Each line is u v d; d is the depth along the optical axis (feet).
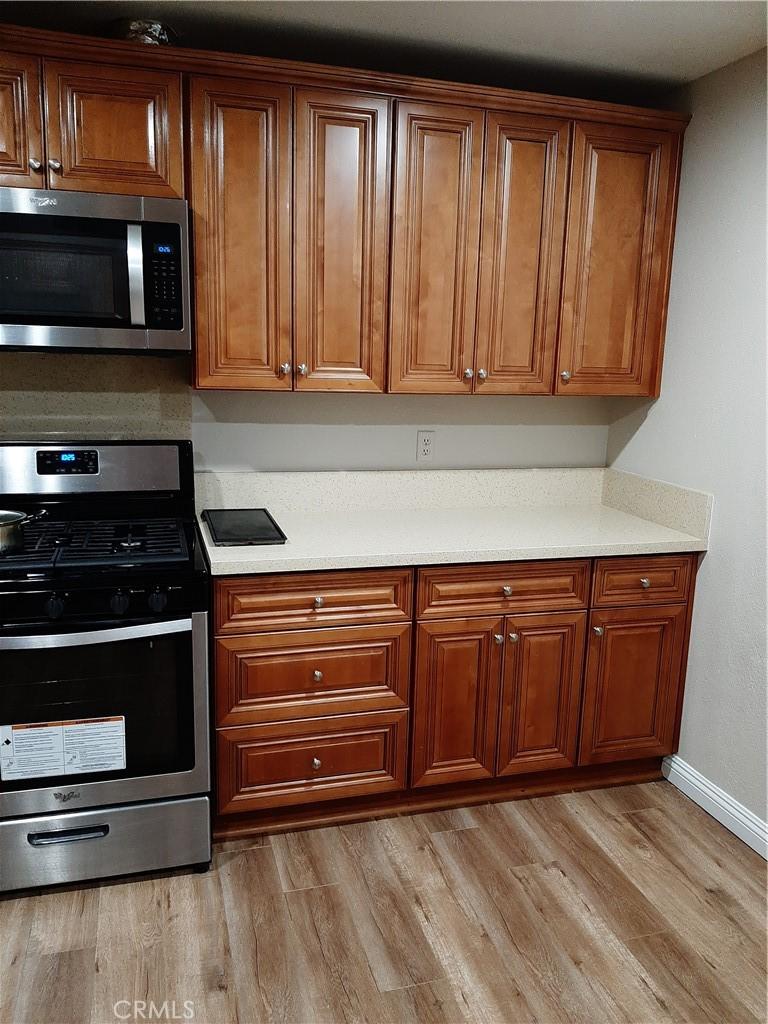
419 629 7.40
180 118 6.74
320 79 6.97
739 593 7.65
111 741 6.46
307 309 7.42
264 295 7.28
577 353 8.32
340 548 7.20
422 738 7.65
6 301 6.33
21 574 6.00
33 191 6.19
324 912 6.41
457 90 7.29
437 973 5.82
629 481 9.25
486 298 7.89
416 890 6.72
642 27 6.80
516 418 9.39
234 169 6.97
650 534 8.18
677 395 8.46
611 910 6.56
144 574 6.23
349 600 7.16
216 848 7.25
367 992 5.63
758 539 7.41
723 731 7.90
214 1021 5.34
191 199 6.92
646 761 8.74
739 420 7.59
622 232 8.20
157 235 6.55
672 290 8.50
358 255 7.47
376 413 8.85
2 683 6.11
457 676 7.64
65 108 6.48
